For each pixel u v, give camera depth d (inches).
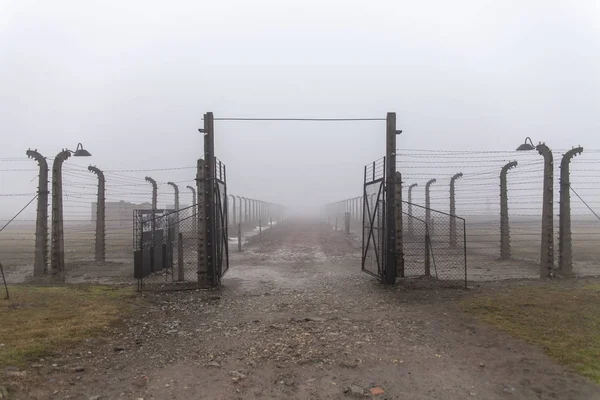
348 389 167.8
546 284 374.3
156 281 443.8
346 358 202.7
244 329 255.8
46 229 449.4
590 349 207.9
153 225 493.0
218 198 404.8
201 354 211.2
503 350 210.8
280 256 669.9
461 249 711.1
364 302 327.6
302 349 216.1
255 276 468.8
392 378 179.0
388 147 396.2
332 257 653.3
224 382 176.4
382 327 256.2
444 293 350.9
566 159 419.2
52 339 227.1
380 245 418.0
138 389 169.8
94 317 277.7
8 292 346.0
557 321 256.1
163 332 250.8
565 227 418.0
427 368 189.6
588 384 169.9
